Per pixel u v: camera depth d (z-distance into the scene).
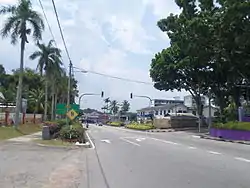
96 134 46.75
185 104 112.81
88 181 11.22
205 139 39.00
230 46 38.69
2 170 12.93
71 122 41.00
